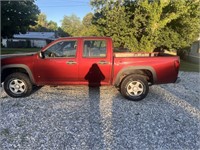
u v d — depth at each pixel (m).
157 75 6.53
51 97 6.82
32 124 4.81
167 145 4.04
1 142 4.04
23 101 6.39
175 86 8.97
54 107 5.91
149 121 5.09
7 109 5.71
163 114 5.56
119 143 4.07
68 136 4.30
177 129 4.70
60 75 6.61
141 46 13.12
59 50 6.60
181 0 13.23
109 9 13.61
